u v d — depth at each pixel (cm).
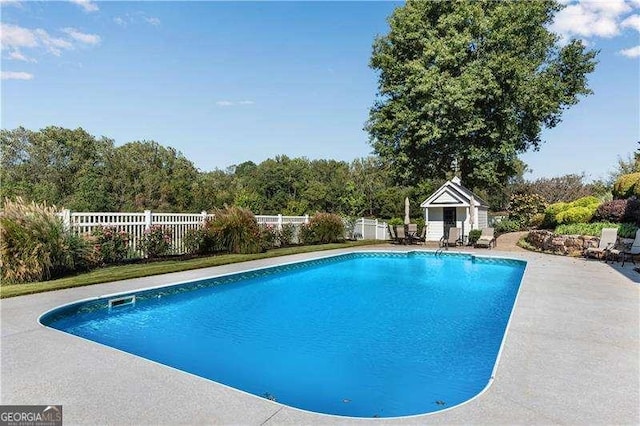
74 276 1090
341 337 718
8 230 962
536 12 2778
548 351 528
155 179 6184
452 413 364
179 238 1579
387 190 5756
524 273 1233
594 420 350
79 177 6094
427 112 2658
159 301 986
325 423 346
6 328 628
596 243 1688
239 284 1238
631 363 486
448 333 743
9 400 385
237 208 1778
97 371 461
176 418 351
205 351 641
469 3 2828
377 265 1744
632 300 842
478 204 2578
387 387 502
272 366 577
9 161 6288
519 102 2680
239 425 340
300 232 2258
